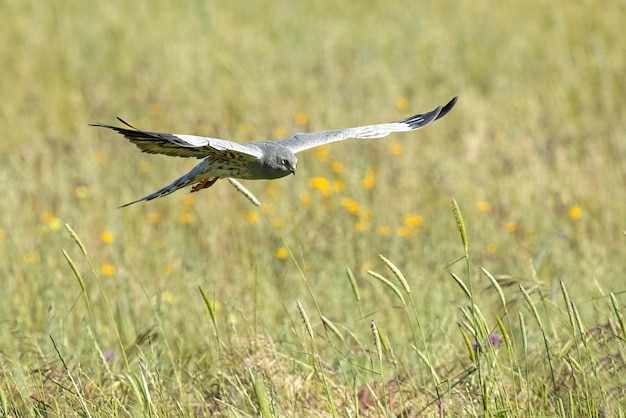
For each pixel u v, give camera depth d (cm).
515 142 1778
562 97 2025
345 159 1722
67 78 2269
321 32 2506
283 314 1163
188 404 841
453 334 1054
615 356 877
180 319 1130
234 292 1205
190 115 2017
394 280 1242
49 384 898
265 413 741
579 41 2353
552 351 901
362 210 1487
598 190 1569
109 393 868
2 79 2255
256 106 2048
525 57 2283
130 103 2106
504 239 1396
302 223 1451
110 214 1511
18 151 1823
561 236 1352
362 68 2269
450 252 1357
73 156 1781
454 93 2100
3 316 1127
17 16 2630
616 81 2098
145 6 2684
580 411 827
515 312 1103
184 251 1361
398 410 877
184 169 1681
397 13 2619
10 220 1420
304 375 905
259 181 1605
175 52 2353
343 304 1187
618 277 1209
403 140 1822
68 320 1133
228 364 930
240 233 1447
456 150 1772
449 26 2525
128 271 1255
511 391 860
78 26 2558
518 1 2622
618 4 2517
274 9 2673
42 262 1248
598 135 1825
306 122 1919
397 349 1033
